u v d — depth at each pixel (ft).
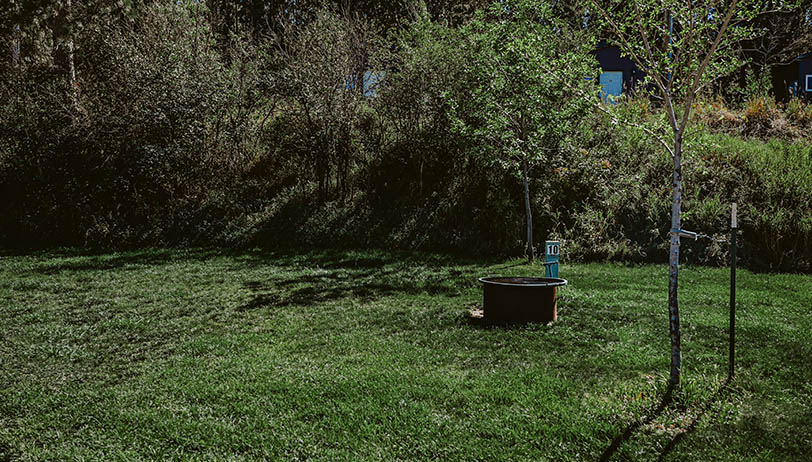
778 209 42.98
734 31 16.05
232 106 60.13
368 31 58.90
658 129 17.87
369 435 13.39
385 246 50.19
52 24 62.90
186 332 23.50
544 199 48.98
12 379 17.83
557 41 44.52
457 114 49.57
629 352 20.04
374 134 60.18
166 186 57.57
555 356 19.76
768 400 15.39
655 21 16.51
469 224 50.67
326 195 58.34
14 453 12.71
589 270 39.58
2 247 51.90
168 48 55.36
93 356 20.25
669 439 12.99
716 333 22.63
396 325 24.49
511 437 13.17
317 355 20.02
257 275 38.14
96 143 56.95
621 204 47.47
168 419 14.39
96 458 12.48
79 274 38.81
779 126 57.67
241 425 14.05
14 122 59.47
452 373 17.88
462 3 72.02
